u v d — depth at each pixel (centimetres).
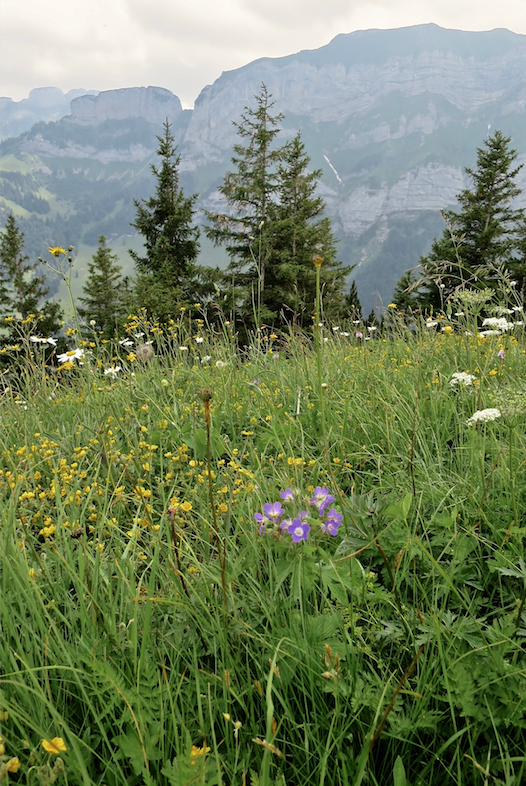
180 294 2522
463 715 145
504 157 3275
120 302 2942
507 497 246
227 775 139
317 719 152
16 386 497
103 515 213
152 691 149
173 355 585
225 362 498
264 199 3181
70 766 124
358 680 157
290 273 2578
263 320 1952
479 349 458
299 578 169
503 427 304
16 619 174
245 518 220
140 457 307
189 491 262
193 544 219
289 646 164
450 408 354
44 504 235
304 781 140
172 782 125
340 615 176
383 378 437
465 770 141
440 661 157
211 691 160
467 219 3231
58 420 415
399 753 148
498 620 180
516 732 147
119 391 430
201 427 355
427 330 527
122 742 137
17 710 135
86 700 140
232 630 170
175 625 179
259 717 158
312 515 184
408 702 158
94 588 168
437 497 249
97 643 159
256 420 368
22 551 190
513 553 208
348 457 295
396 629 175
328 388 394
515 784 129
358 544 193
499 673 151
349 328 714
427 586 203
